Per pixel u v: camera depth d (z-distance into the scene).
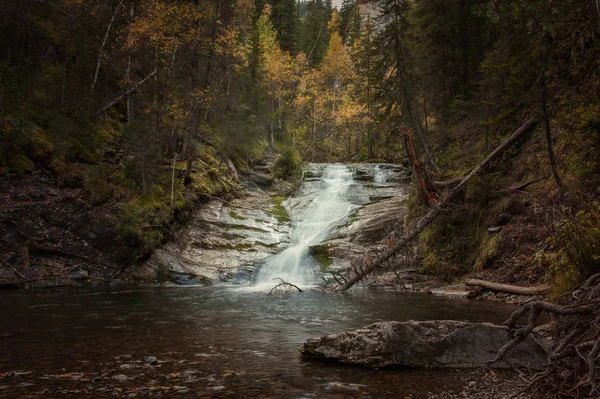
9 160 16.92
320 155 57.56
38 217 15.52
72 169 18.52
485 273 13.50
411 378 4.98
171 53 24.25
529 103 9.77
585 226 6.23
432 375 5.10
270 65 50.31
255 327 8.27
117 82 26.86
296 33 70.94
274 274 17.91
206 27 23.73
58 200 16.48
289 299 12.57
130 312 10.02
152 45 23.56
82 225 16.27
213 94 24.11
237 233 21.30
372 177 34.56
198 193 23.11
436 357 5.51
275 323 8.70
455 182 14.00
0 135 16.78
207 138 30.78
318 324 8.56
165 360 5.76
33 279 13.84
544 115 9.56
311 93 59.06
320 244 19.98
